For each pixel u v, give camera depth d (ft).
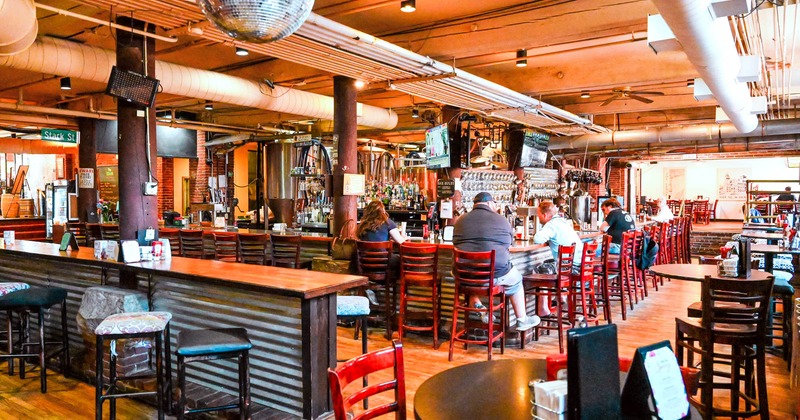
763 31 18.13
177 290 13.46
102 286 14.67
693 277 12.83
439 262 19.13
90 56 19.61
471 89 21.08
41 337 13.80
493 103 23.90
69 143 34.27
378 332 19.70
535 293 18.53
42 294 14.21
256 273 12.71
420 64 17.74
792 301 15.38
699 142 37.68
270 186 36.55
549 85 25.03
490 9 18.19
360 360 6.73
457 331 18.69
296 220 34.19
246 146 47.42
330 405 11.64
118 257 14.56
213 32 14.28
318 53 16.15
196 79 21.79
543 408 5.35
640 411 5.33
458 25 19.08
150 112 15.92
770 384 14.24
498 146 34.42
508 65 24.71
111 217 35.96
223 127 35.53
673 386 5.49
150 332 11.23
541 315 19.74
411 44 20.02
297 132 36.27
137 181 15.34
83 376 14.65
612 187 60.80
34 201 46.75
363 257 18.53
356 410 12.61
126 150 15.21
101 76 20.13
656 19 13.23
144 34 14.99
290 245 21.80
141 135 15.42
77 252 16.16
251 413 11.48
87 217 32.81
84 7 17.39
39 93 30.50
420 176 42.96
